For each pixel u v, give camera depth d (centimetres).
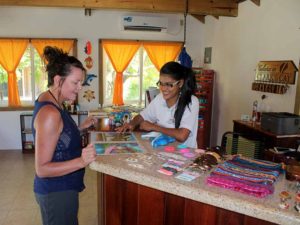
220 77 463
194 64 527
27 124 490
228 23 432
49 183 126
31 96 496
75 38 482
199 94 472
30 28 469
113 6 374
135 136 176
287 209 92
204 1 395
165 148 150
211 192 101
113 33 493
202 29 520
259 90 347
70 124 129
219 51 464
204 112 479
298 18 285
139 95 526
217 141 480
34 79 490
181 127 170
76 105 488
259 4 352
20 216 270
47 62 129
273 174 115
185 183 108
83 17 481
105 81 512
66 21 478
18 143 495
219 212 110
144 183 115
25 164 418
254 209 93
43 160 116
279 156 229
